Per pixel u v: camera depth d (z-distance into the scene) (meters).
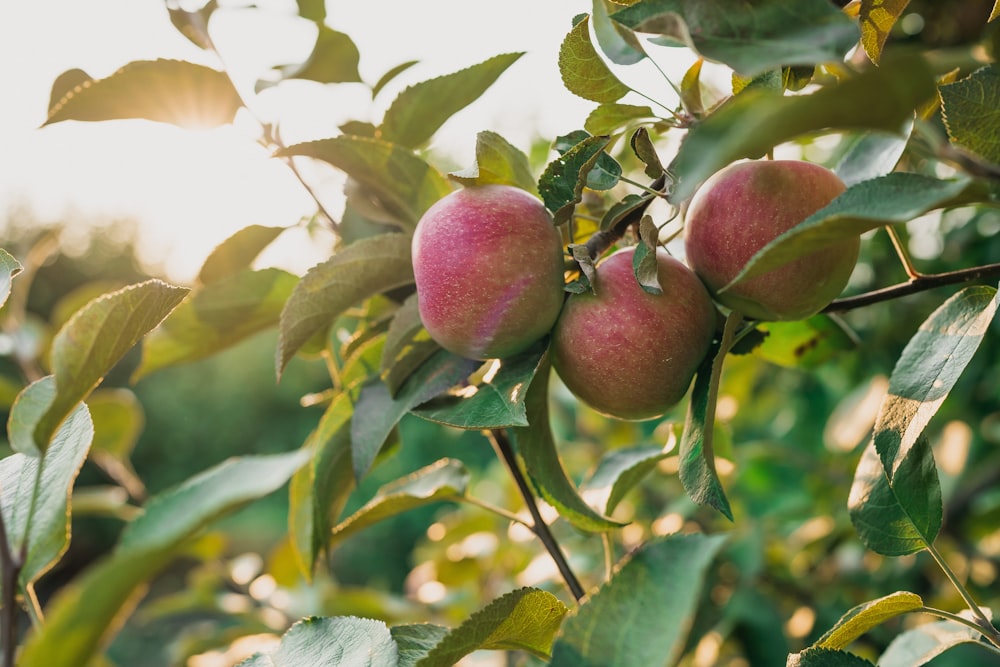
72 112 0.62
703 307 0.54
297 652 0.53
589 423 1.33
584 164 0.52
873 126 0.39
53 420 0.47
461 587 1.20
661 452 0.65
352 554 3.60
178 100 0.63
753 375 1.12
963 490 1.05
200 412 4.68
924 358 0.53
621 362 0.53
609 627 0.49
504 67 0.64
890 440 0.52
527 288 0.53
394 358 0.58
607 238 0.55
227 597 1.15
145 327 0.49
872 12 0.52
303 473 0.67
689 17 0.44
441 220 0.54
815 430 1.30
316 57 0.67
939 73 0.56
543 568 1.04
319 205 0.70
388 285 0.60
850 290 1.08
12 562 0.50
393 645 0.52
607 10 0.53
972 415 1.07
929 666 0.87
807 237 0.42
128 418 1.03
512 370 0.55
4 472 0.54
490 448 2.87
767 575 1.07
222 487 0.56
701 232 0.54
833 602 1.03
